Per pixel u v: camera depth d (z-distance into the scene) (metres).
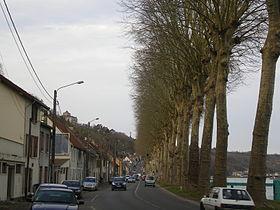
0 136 36.50
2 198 36.03
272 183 48.69
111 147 155.88
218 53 34.97
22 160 41.94
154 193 59.22
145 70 51.94
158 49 42.03
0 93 36.91
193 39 40.81
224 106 34.22
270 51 25.81
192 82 47.59
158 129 94.75
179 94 59.44
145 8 37.12
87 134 112.06
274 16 25.61
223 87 34.34
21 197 41.28
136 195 53.88
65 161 66.25
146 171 179.12
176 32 39.06
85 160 91.81
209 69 42.16
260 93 26.22
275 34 25.66
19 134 41.59
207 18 33.88
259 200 26.02
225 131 33.94
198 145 48.28
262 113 26.08
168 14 36.91
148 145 127.38
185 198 45.75
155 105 72.69
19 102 41.59
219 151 33.75
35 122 47.53
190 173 48.31
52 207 16.59
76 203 18.12
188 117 56.34
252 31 35.28
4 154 36.25
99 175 111.00
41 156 51.22
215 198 25.95
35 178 48.00
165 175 93.12
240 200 25.19
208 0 34.88
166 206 35.41
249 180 26.45
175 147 73.81
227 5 33.38
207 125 40.03
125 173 194.88
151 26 38.69
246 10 32.81
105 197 49.38
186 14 37.69
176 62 44.72
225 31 33.91
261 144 26.12
